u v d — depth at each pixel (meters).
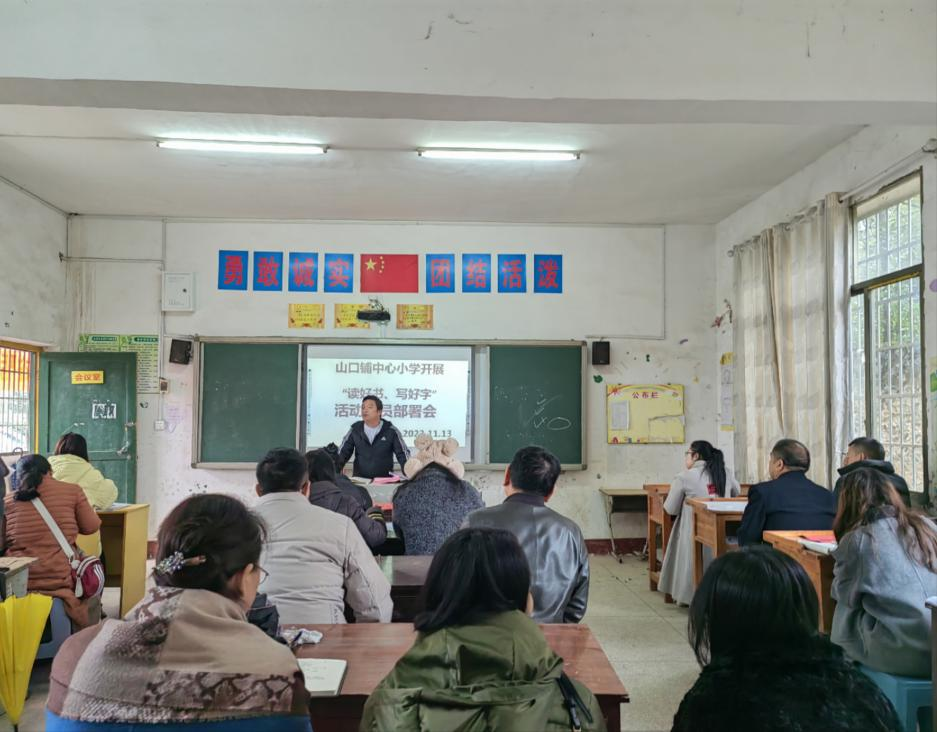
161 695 1.01
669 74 2.91
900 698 2.13
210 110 3.06
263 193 5.74
